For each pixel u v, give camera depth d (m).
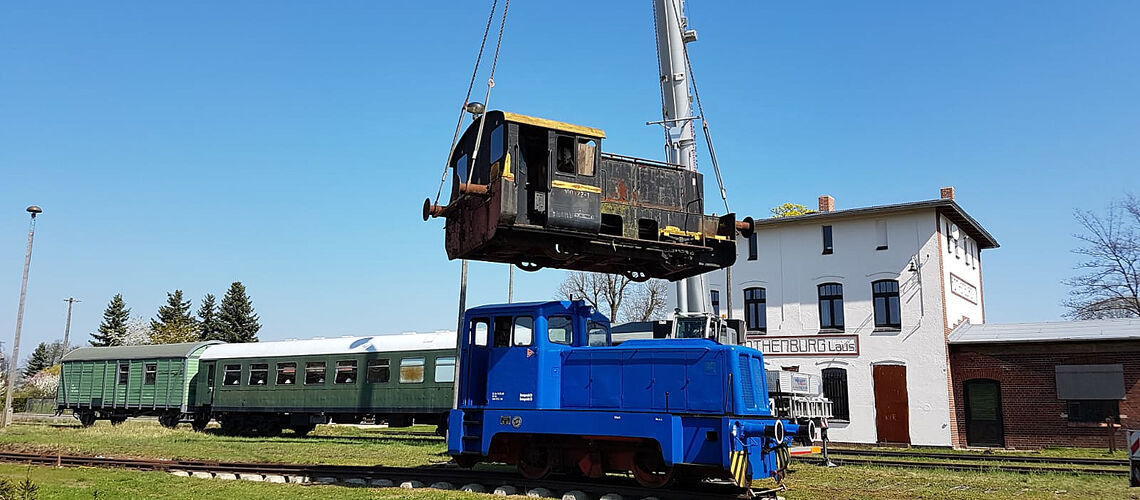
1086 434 24.22
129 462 17.56
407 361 26.69
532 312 13.80
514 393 13.66
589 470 13.24
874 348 27.75
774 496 12.45
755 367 12.78
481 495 12.48
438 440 26.11
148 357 34.34
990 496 13.20
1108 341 24.16
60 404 37.31
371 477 14.96
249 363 30.69
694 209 12.59
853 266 28.64
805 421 18.14
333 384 28.16
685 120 17.78
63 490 12.89
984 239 33.06
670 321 17.66
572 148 11.40
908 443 26.55
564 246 11.56
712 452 11.88
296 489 13.10
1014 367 25.77
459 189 11.94
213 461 17.52
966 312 29.88
